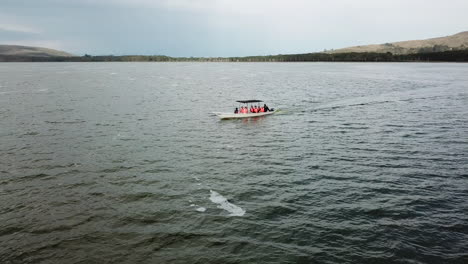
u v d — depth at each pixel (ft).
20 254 68.90
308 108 229.45
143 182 103.04
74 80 481.46
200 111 221.87
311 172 110.11
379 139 147.33
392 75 550.36
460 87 357.20
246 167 115.34
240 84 423.64
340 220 80.43
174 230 77.10
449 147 133.59
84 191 96.89
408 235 73.87
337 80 467.93
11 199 91.66
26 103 245.45
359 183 100.78
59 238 74.28
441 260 65.51
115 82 453.17
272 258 67.15
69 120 186.91
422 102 252.42
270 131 165.58
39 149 133.59
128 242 72.79
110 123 181.06
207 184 101.50
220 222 80.33
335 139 148.77
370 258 66.59
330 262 65.67
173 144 142.82
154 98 284.41
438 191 94.53
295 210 85.40
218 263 65.98
